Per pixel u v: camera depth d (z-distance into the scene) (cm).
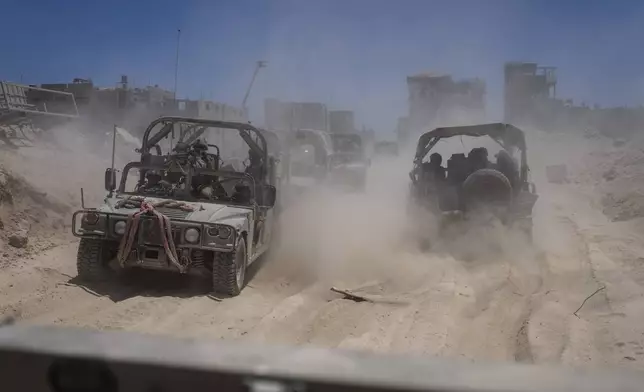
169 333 584
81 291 736
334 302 738
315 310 718
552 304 741
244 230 788
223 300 735
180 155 887
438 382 117
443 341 583
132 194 871
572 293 824
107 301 704
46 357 133
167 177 895
